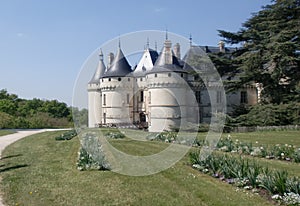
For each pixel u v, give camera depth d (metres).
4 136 26.77
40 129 38.91
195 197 7.24
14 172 10.56
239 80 36.53
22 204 6.94
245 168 8.56
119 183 8.59
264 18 37.12
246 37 37.88
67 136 21.62
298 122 32.06
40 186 8.48
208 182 8.58
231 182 8.37
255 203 6.71
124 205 6.79
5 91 73.06
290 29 33.75
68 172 10.20
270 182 7.21
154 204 6.80
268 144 17.97
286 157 12.43
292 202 6.39
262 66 36.44
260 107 33.91
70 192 7.84
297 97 33.59
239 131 30.69
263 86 36.97
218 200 6.95
